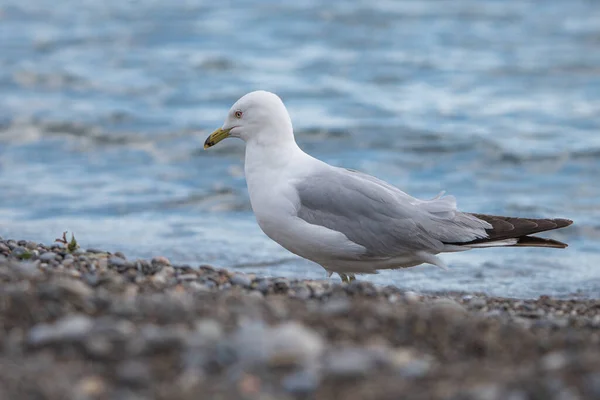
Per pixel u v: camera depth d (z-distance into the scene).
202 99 26.80
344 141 23.03
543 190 19.48
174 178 20.09
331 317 7.67
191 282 9.98
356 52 33.53
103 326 6.81
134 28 36.94
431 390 6.07
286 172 10.92
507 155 21.66
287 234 10.91
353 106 26.30
